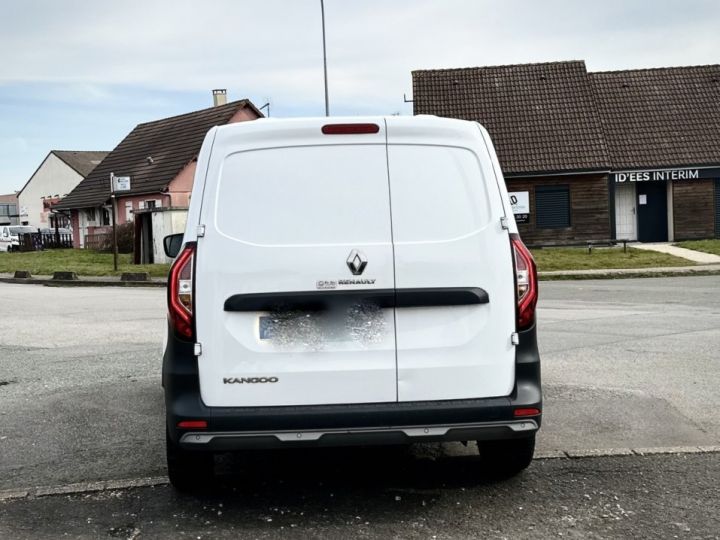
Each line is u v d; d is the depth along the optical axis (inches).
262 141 158.7
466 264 157.6
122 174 1644.9
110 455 209.6
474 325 157.9
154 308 580.4
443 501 171.9
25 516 166.9
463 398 157.2
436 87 1263.5
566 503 169.3
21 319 516.7
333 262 155.4
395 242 156.9
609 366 311.7
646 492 175.0
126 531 158.1
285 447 154.8
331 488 182.1
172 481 174.6
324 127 158.6
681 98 1236.5
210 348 154.3
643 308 526.3
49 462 204.2
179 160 1536.7
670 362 318.0
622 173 1146.0
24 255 1401.3
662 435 218.7
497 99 1239.5
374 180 158.6
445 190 159.6
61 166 2706.7
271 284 154.8
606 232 1149.1
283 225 156.6
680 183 1156.5
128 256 1224.8
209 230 156.2
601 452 202.7
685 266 874.8
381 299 155.8
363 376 155.2
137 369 325.4
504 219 160.7
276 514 165.9
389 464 199.6
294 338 155.2
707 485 178.7
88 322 492.7
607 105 1238.3
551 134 1182.9
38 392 285.0
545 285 759.7
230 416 152.7
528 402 157.6
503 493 176.1
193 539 153.3
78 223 1809.8
